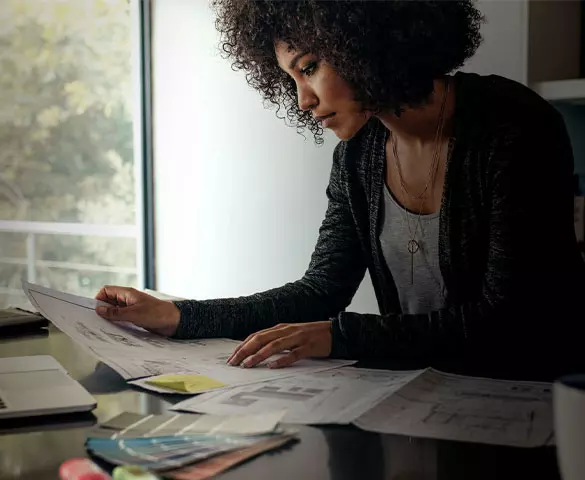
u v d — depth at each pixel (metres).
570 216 1.05
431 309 1.20
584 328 1.00
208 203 2.88
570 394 0.40
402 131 1.15
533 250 0.99
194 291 2.96
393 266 1.22
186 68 2.88
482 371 0.85
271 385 0.78
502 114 1.04
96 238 3.70
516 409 0.68
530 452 0.57
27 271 3.86
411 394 0.74
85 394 0.70
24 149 3.75
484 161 1.05
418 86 1.04
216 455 0.55
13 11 3.69
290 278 2.65
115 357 0.89
